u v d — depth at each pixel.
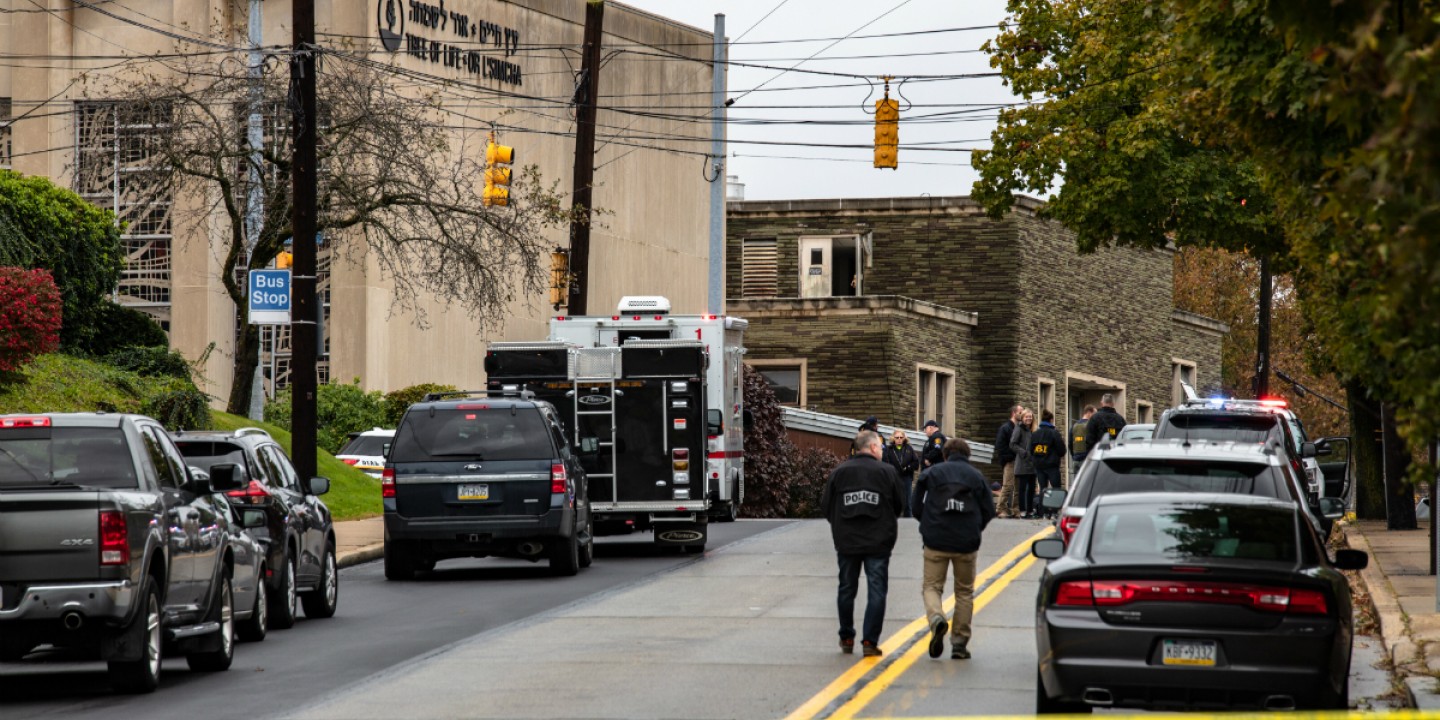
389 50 98.00
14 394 63.72
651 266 125.62
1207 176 67.12
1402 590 42.66
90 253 77.62
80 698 29.53
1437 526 38.47
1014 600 42.75
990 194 72.25
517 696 28.97
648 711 27.30
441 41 102.88
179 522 31.05
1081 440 72.56
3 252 70.38
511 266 97.38
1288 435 48.34
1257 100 26.47
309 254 57.00
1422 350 15.61
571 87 114.62
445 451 49.97
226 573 33.97
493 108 106.75
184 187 78.19
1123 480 30.56
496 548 50.12
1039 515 75.31
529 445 50.00
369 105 71.62
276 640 37.66
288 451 75.12
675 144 128.88
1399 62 13.48
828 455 95.12
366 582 50.44
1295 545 25.11
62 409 65.12
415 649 35.62
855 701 28.12
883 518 33.66
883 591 33.53
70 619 28.09
